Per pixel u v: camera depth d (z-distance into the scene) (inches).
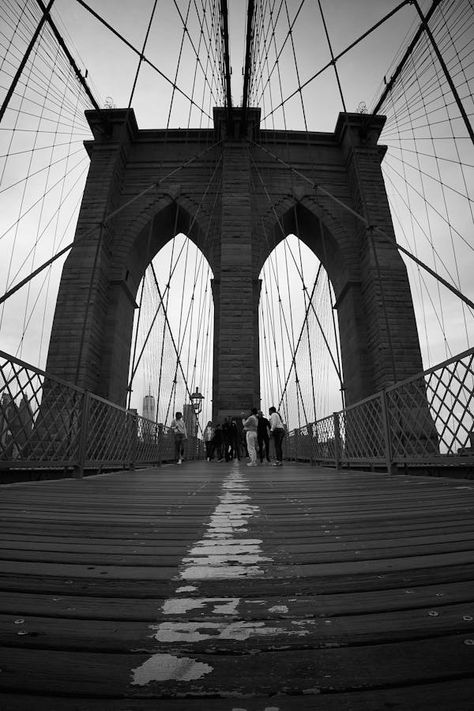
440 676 24.2
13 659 26.7
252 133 792.3
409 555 54.1
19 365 164.1
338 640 29.4
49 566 49.9
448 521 79.0
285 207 755.4
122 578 45.0
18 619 33.7
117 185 740.0
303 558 53.6
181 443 500.4
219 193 757.3
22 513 92.7
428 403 184.1
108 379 641.0
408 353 621.9
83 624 32.7
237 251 688.4
